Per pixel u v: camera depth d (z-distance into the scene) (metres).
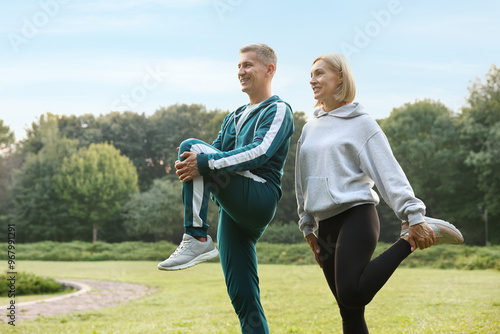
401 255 2.46
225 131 3.03
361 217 2.59
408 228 2.51
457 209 35.72
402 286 9.76
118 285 11.41
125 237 41.28
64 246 28.88
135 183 40.69
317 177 2.72
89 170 39.31
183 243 2.51
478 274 13.24
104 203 38.88
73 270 17.09
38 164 40.22
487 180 33.81
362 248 2.50
